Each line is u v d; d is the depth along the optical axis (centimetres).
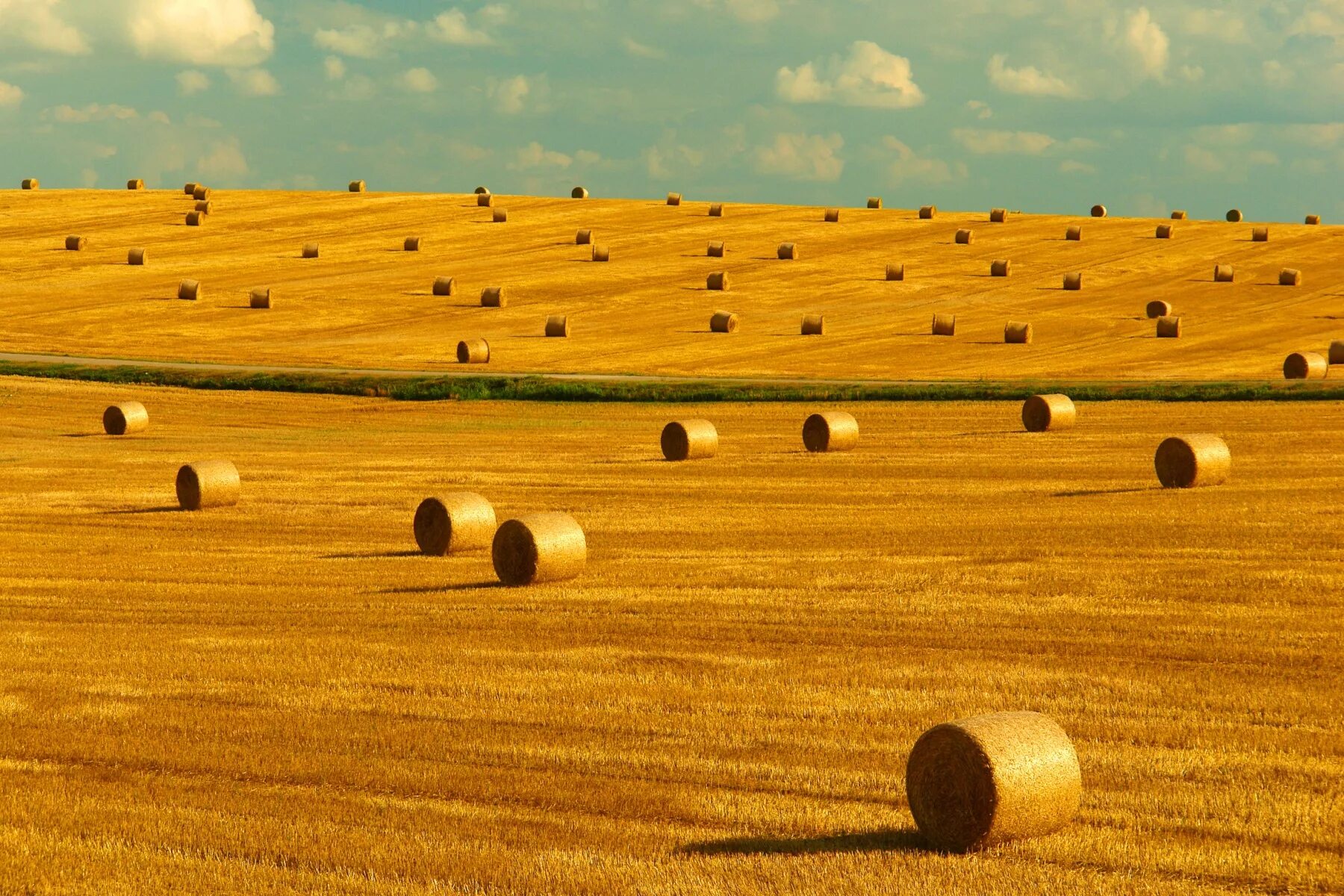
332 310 8706
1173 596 2316
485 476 4216
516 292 9344
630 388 6222
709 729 1683
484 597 2491
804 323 8012
